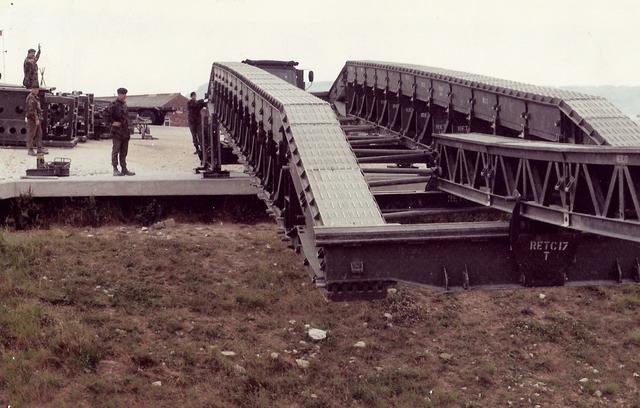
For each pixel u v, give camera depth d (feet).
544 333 46.65
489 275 26.84
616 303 51.24
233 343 39.52
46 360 33.81
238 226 54.54
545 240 27.04
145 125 100.07
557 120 30.37
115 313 40.14
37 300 39.47
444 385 39.58
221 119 55.16
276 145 35.88
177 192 53.11
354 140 45.96
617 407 39.40
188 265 47.01
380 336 43.65
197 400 33.71
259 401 34.50
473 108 38.52
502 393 39.55
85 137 80.28
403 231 25.52
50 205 50.98
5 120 67.36
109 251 47.26
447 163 38.55
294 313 44.29
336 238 25.04
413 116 45.85
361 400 36.73
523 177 27.84
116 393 32.76
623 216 21.81
